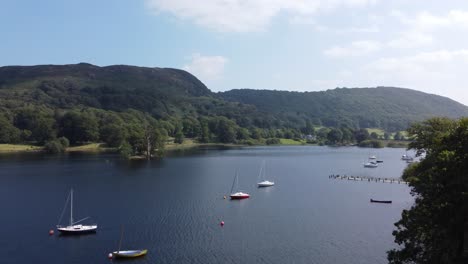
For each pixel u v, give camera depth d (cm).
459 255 5016
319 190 15662
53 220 10569
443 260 5006
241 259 8056
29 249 8425
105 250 8400
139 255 8106
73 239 9075
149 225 10231
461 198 4859
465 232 5150
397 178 18938
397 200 13738
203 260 7969
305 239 9319
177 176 18488
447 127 9419
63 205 12219
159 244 8825
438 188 5309
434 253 5106
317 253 8450
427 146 9400
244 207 12425
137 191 14650
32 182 16212
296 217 11256
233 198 13662
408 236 5550
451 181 5097
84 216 11006
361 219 11094
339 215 11538
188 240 9125
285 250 8600
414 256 5506
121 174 18788
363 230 10056
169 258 8031
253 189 15700
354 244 9012
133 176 18250
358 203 13200
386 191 15512
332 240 9262
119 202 12738
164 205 12431
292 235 9612
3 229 9762
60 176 17825
